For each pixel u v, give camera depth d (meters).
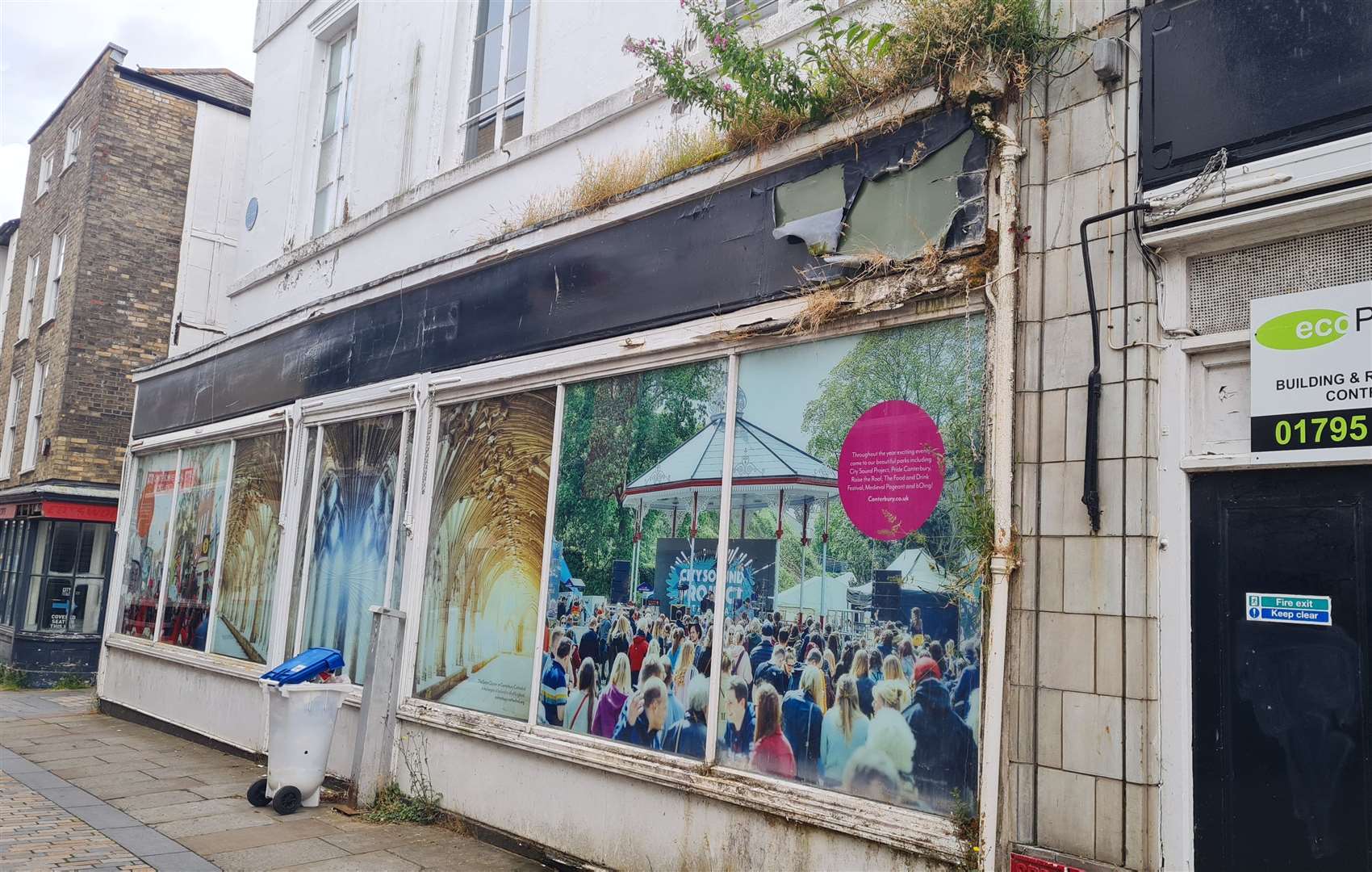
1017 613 4.30
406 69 10.16
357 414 9.27
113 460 17.52
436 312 8.52
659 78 6.97
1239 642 3.77
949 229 4.83
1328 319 3.67
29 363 19.52
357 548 9.04
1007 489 4.38
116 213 17.80
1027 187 4.60
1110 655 3.98
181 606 11.95
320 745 7.73
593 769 6.19
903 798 4.62
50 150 20.45
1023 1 4.60
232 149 17.34
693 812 5.51
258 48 13.13
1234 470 3.87
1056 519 4.25
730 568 5.66
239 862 6.23
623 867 5.86
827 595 5.14
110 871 5.95
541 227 7.42
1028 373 4.46
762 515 5.55
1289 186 3.74
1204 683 3.83
